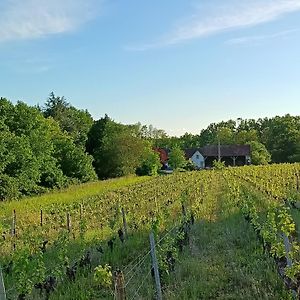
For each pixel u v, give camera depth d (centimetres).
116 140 7031
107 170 7069
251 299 956
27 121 4959
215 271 1152
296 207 2150
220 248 1410
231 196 2742
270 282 1039
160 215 1784
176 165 8538
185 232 1546
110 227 1841
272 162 10150
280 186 3541
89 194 4012
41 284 1071
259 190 3119
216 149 10206
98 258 1367
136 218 2122
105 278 884
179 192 3547
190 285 1047
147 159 7569
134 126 7888
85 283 1138
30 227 2198
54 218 2509
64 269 1229
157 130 16525
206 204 2528
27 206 3241
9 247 1653
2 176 4069
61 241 1423
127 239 1608
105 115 7444
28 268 1043
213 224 1820
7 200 3962
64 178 5184
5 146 4203
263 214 1973
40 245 1536
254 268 1148
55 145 5600
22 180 4338
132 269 1132
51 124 5822
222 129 13512
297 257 1072
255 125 15712
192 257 1312
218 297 991
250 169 6372
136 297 980
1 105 4931
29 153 4462
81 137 7319
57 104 8325
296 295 851
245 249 1368
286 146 9944
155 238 1480
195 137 16225
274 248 1088
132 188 4441
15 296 1041
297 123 10181
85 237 1695
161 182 5006
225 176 5178
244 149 9994
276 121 10850
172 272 1157
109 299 1017
